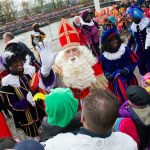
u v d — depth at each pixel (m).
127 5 7.84
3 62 2.11
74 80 1.65
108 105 0.83
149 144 1.58
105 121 0.80
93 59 1.80
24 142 0.77
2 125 1.89
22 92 1.96
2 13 33.81
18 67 1.89
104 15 8.45
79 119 1.04
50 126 1.07
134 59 2.39
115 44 2.28
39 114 2.11
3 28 28.22
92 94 0.91
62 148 0.86
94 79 1.74
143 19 2.99
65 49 1.69
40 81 1.55
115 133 0.92
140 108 1.46
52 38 12.17
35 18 32.50
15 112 1.91
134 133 1.24
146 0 7.46
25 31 27.45
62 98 0.97
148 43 2.92
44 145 0.96
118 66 2.37
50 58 1.41
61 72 1.72
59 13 35.59
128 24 7.73
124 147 0.86
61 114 0.98
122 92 2.26
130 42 3.42
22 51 1.89
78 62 1.63
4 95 1.89
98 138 0.85
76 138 0.88
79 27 5.62
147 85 1.85
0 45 16.39
